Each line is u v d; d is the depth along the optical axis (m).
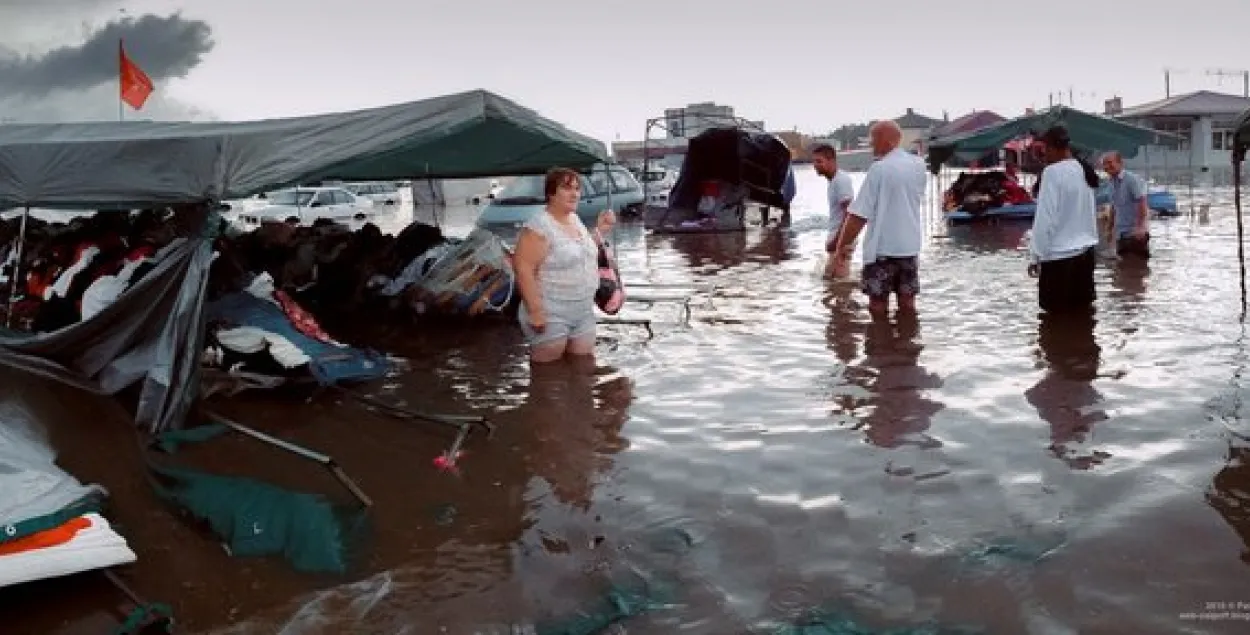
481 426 6.64
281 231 11.60
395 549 4.79
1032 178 31.22
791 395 7.16
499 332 9.98
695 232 22.05
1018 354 8.05
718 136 22.73
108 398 7.40
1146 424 6.09
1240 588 4.04
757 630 3.91
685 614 4.06
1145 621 3.83
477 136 10.53
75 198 7.61
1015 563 4.36
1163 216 21.08
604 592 4.28
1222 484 5.09
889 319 9.77
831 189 12.70
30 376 7.91
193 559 4.73
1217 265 12.78
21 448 5.38
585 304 8.46
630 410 6.94
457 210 32.53
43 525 4.47
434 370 8.35
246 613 4.21
